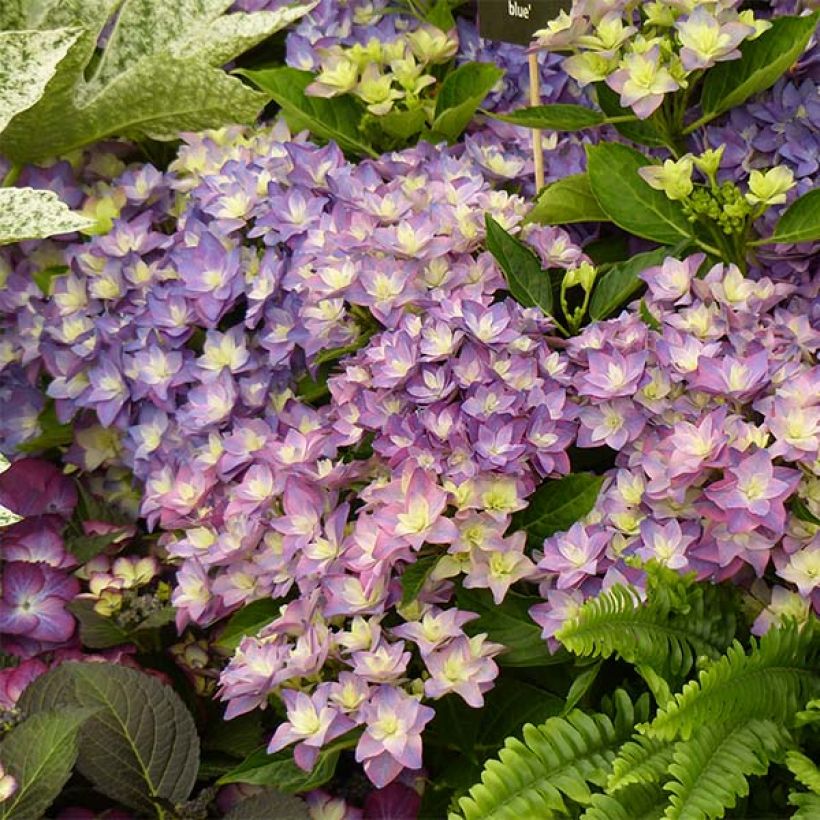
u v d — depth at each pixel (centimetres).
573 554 144
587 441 148
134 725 148
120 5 192
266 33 178
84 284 171
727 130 163
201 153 177
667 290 153
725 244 159
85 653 159
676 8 155
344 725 141
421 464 146
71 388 168
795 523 143
